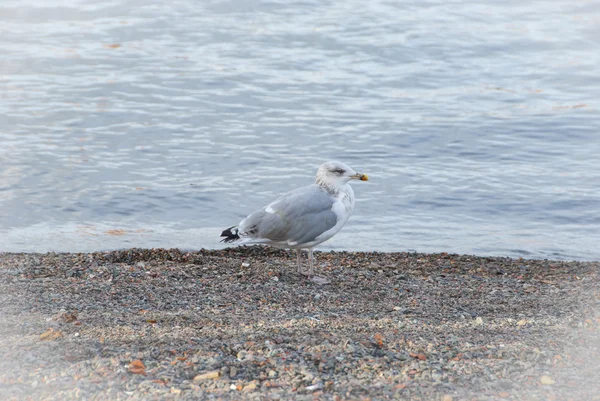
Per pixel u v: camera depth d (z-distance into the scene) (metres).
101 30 34.66
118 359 7.80
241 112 24.69
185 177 19.30
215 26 35.03
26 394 7.06
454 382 7.41
